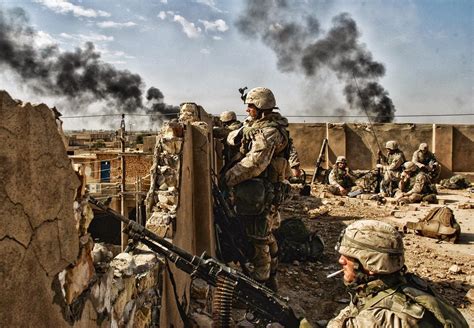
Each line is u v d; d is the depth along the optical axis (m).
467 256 7.78
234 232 5.71
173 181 4.07
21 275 1.39
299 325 3.13
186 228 4.54
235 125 8.28
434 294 2.23
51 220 1.58
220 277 3.29
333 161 17.16
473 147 17.12
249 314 4.57
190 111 5.83
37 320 1.49
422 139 17.30
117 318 2.35
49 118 1.57
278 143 5.52
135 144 24.98
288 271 6.79
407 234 9.15
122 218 3.09
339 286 6.28
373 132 17.25
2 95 1.28
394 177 13.78
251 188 5.38
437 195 14.20
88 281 1.98
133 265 2.76
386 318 2.08
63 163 1.67
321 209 10.94
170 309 3.49
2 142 1.29
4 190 1.31
